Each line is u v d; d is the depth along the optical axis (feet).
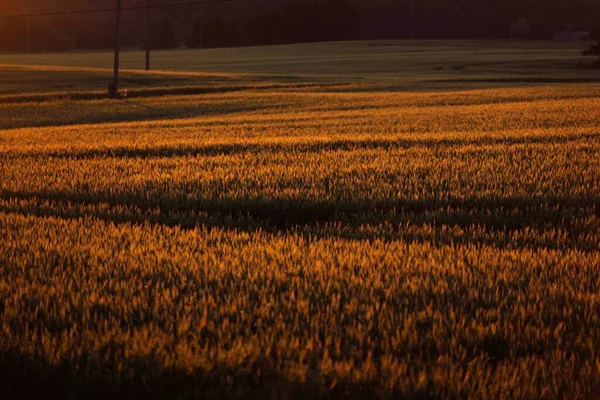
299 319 26.73
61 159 83.51
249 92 242.78
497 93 205.36
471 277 31.94
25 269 34.19
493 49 625.82
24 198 61.93
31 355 23.75
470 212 50.57
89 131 130.21
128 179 67.00
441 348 24.00
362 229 46.24
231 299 28.96
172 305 27.91
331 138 98.58
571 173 63.62
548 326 26.50
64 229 44.27
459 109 157.28
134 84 284.41
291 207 54.19
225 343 24.45
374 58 514.68
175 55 626.23
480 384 21.33
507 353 24.27
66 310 27.84
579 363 23.27
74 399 21.75
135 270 33.73
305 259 35.81
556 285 30.66
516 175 63.82
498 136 95.50
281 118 149.18
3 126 163.73
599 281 32.04
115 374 22.35
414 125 120.78
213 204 55.47
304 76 334.24
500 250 39.24
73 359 23.40
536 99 183.93
